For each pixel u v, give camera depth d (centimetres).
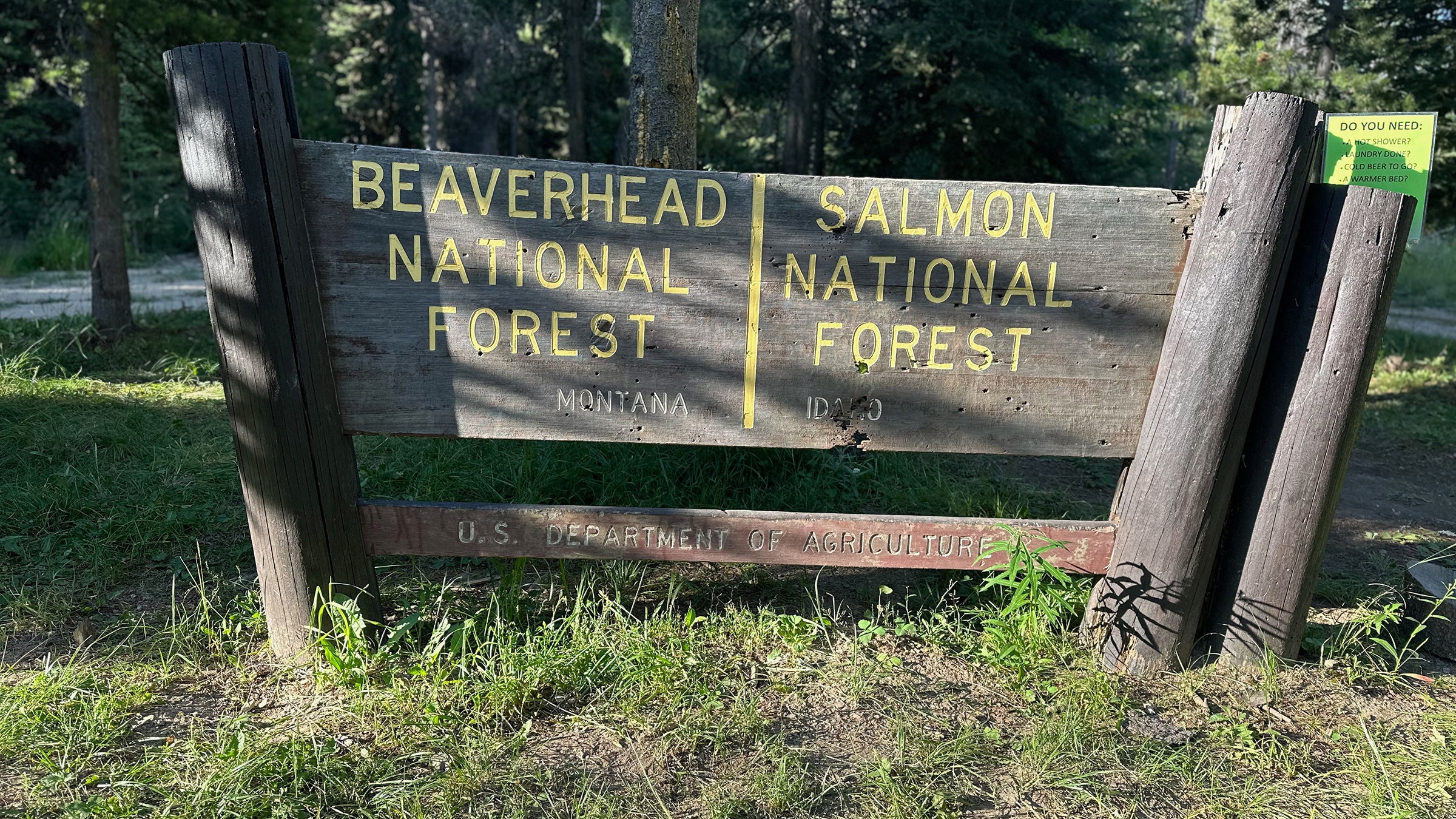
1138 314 305
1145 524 310
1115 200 297
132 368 796
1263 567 313
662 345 303
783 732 282
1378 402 848
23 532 408
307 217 287
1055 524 320
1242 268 287
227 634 324
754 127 2820
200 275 1752
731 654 323
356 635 298
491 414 304
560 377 303
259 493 298
